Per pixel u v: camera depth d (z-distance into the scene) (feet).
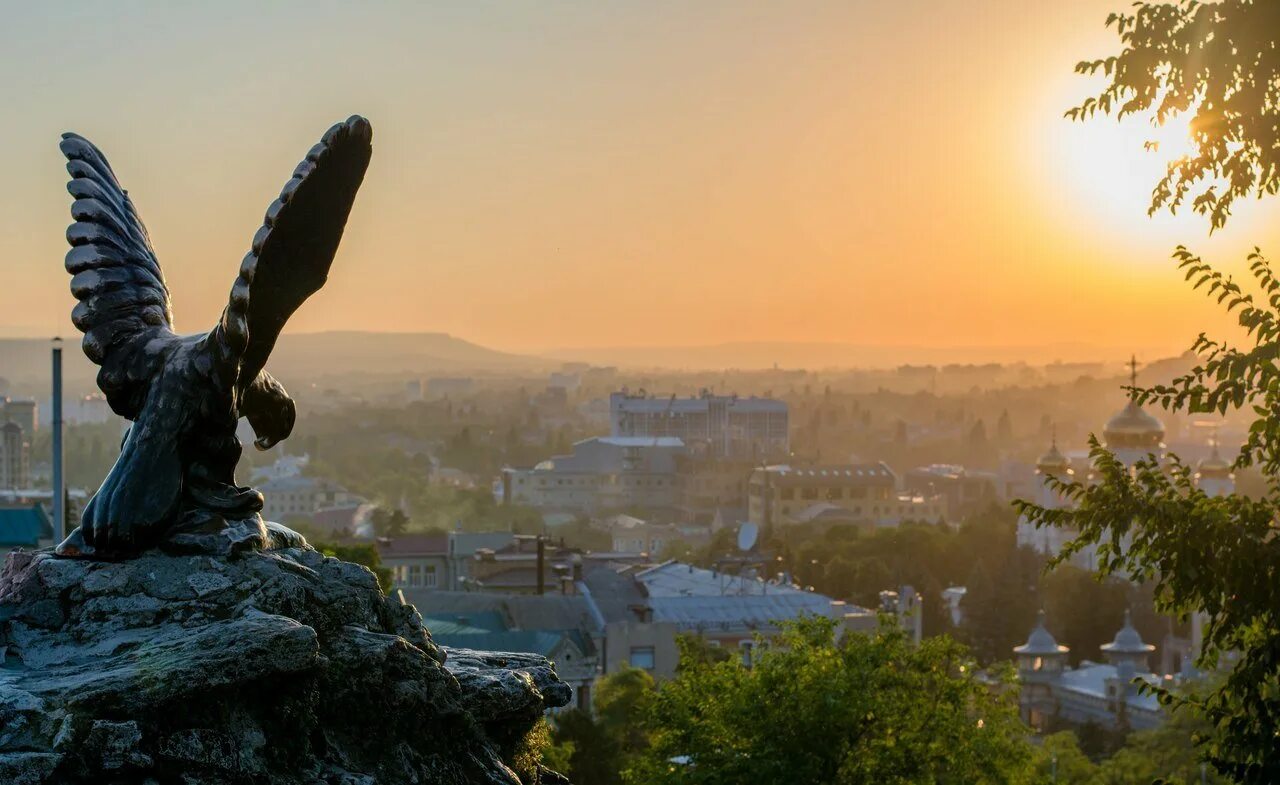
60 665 35.53
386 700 38.60
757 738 118.11
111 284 38.91
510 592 461.37
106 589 36.81
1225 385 62.13
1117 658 470.39
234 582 37.50
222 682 34.71
